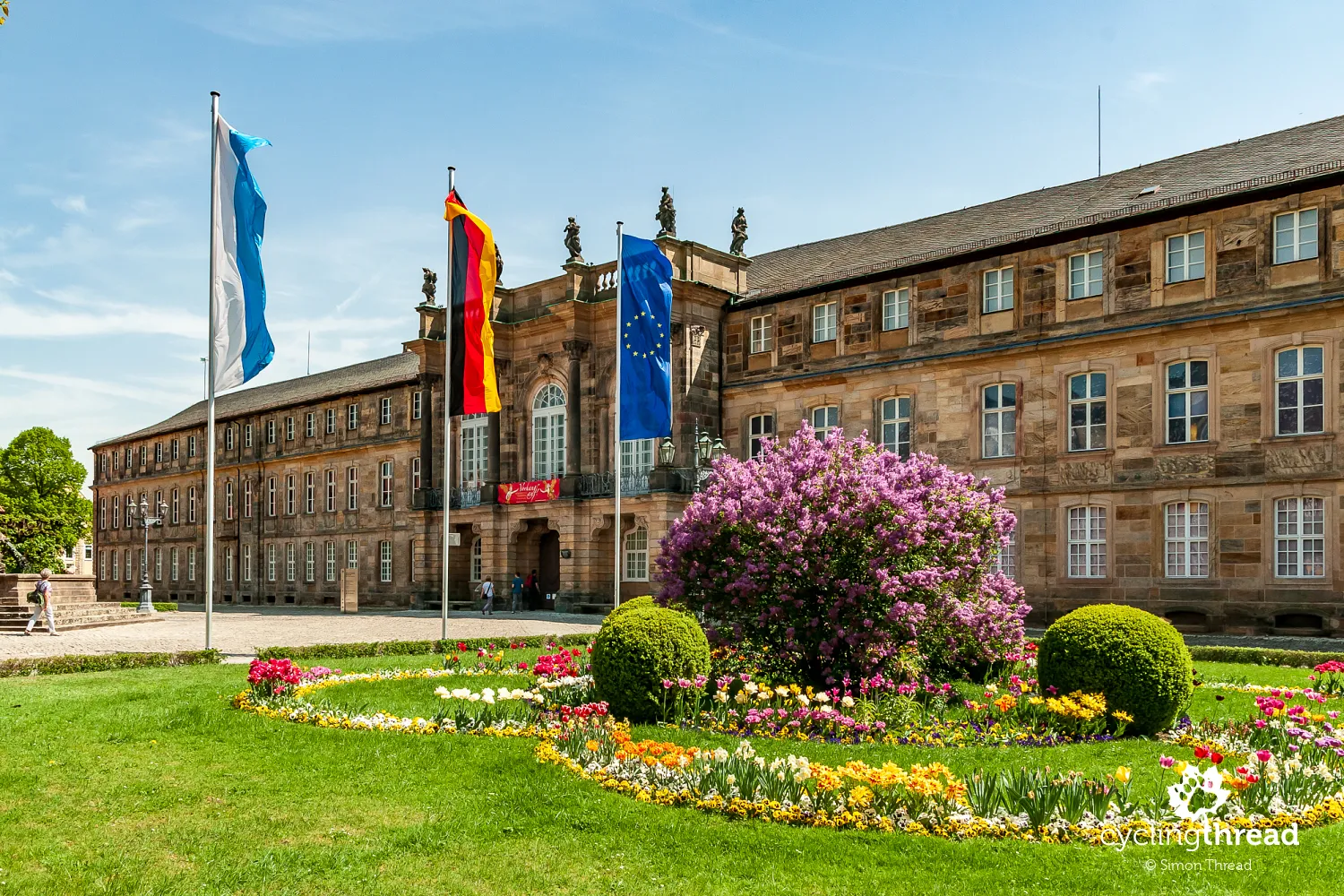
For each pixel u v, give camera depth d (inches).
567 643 1043.3
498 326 1980.8
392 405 2517.2
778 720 538.3
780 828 365.4
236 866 341.4
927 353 1525.6
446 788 434.6
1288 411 1214.3
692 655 574.9
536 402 1972.2
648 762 425.7
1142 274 1328.7
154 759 489.1
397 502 2481.5
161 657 868.6
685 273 1740.9
